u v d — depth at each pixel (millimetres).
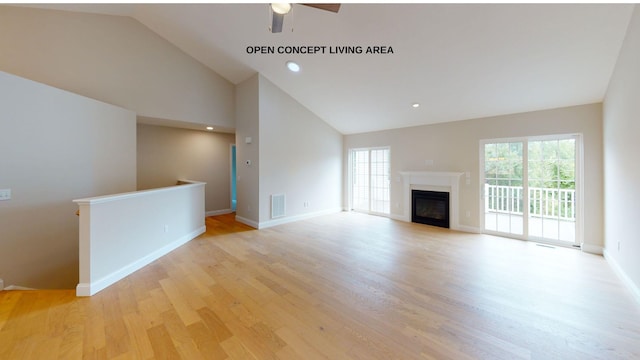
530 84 3469
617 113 2834
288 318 2078
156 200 3480
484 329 1921
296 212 5781
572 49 2785
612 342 1768
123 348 1719
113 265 2736
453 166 4980
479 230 4684
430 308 2213
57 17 3781
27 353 1661
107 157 3854
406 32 3094
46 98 3061
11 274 2766
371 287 2607
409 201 5656
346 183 7020
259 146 5035
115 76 4234
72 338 1815
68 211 3301
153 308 2221
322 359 1624
